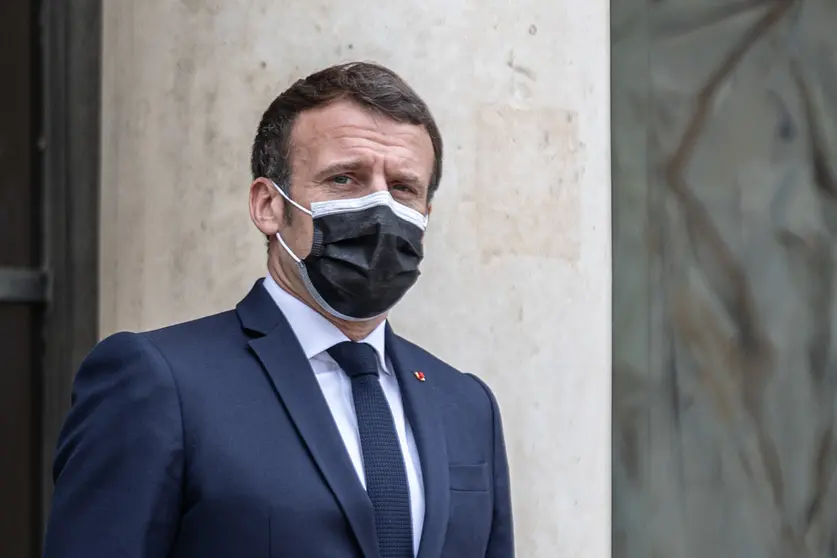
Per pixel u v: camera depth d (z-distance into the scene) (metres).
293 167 4.66
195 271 6.12
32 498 6.87
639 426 8.14
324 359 4.62
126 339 4.31
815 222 8.46
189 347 4.37
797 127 8.48
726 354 8.30
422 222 4.70
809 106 8.52
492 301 6.15
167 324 6.14
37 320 6.92
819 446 8.41
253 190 4.82
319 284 4.54
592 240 6.61
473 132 6.19
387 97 4.65
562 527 6.30
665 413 8.19
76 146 6.98
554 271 6.36
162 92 6.29
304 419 4.28
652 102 8.25
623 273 8.17
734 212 8.34
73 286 6.92
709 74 8.34
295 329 4.62
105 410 4.14
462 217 6.13
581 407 6.43
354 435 4.48
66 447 4.23
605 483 6.63
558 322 6.36
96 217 6.94
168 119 6.26
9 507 6.79
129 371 4.20
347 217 4.52
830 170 8.51
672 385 8.20
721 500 8.23
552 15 6.48
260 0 6.14
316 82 4.70
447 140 6.14
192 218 6.16
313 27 6.10
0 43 6.84
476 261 6.13
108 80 6.72
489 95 6.24
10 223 6.82
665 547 8.12
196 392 4.19
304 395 4.35
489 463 4.94
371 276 4.48
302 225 4.59
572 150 6.49
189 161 6.18
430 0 6.18
